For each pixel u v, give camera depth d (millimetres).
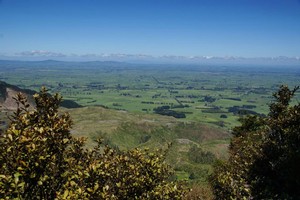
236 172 17734
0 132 7668
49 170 7219
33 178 6953
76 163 8664
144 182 9547
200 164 100188
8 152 7023
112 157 9555
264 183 15727
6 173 6867
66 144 8195
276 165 15586
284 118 18000
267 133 19000
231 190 14688
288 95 21875
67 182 7289
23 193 6762
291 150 15266
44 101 8648
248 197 14422
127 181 9133
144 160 10211
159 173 10148
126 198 9031
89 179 7652
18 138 7148
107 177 8281
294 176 14609
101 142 9797
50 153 7465
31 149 6895
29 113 8266
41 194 7102
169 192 9875
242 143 26609
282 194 14305
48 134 7648
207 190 24594
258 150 17828
